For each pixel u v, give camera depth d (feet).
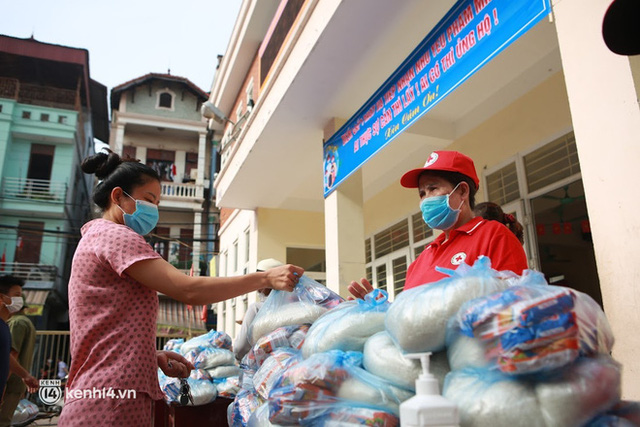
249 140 21.89
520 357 3.48
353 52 14.93
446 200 6.97
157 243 64.34
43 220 61.67
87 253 5.32
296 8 18.78
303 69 15.70
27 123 62.85
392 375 4.15
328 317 5.34
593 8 7.16
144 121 66.80
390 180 23.39
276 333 6.84
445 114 18.21
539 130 15.17
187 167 69.72
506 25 9.29
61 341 33.76
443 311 3.93
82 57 67.10
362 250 17.66
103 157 6.28
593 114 6.97
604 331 3.94
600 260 6.63
